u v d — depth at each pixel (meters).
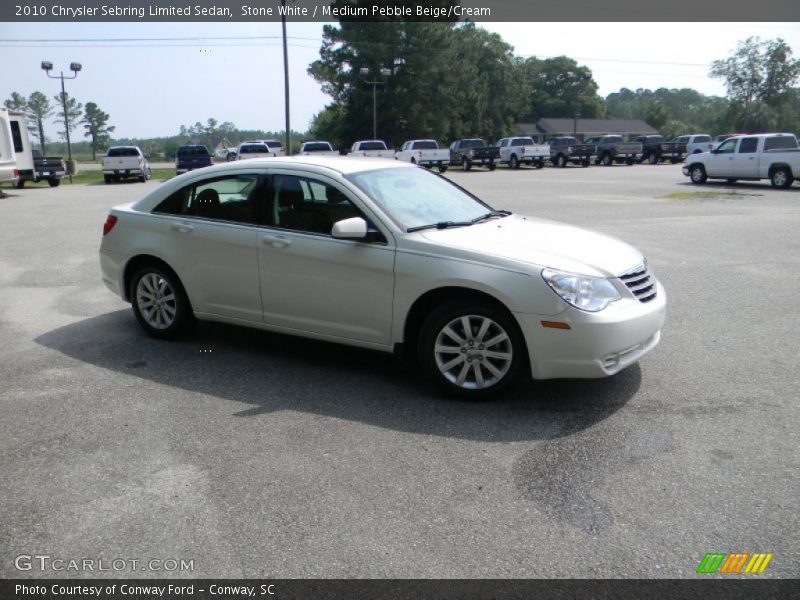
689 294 7.44
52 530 3.14
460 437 4.03
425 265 4.50
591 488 3.43
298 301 5.09
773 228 12.59
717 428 4.09
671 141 44.69
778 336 5.88
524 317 4.24
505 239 4.67
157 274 5.90
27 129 27.14
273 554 2.94
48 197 23.09
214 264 5.46
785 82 94.75
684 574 2.76
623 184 25.30
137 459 3.80
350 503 3.32
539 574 2.78
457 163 43.34
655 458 3.73
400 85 61.75
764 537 2.99
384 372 5.18
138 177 35.78
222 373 5.18
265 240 5.12
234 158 40.34
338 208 4.91
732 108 97.69
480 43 86.44
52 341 6.04
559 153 43.69
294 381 5.00
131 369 5.29
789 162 21.97
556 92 114.56
